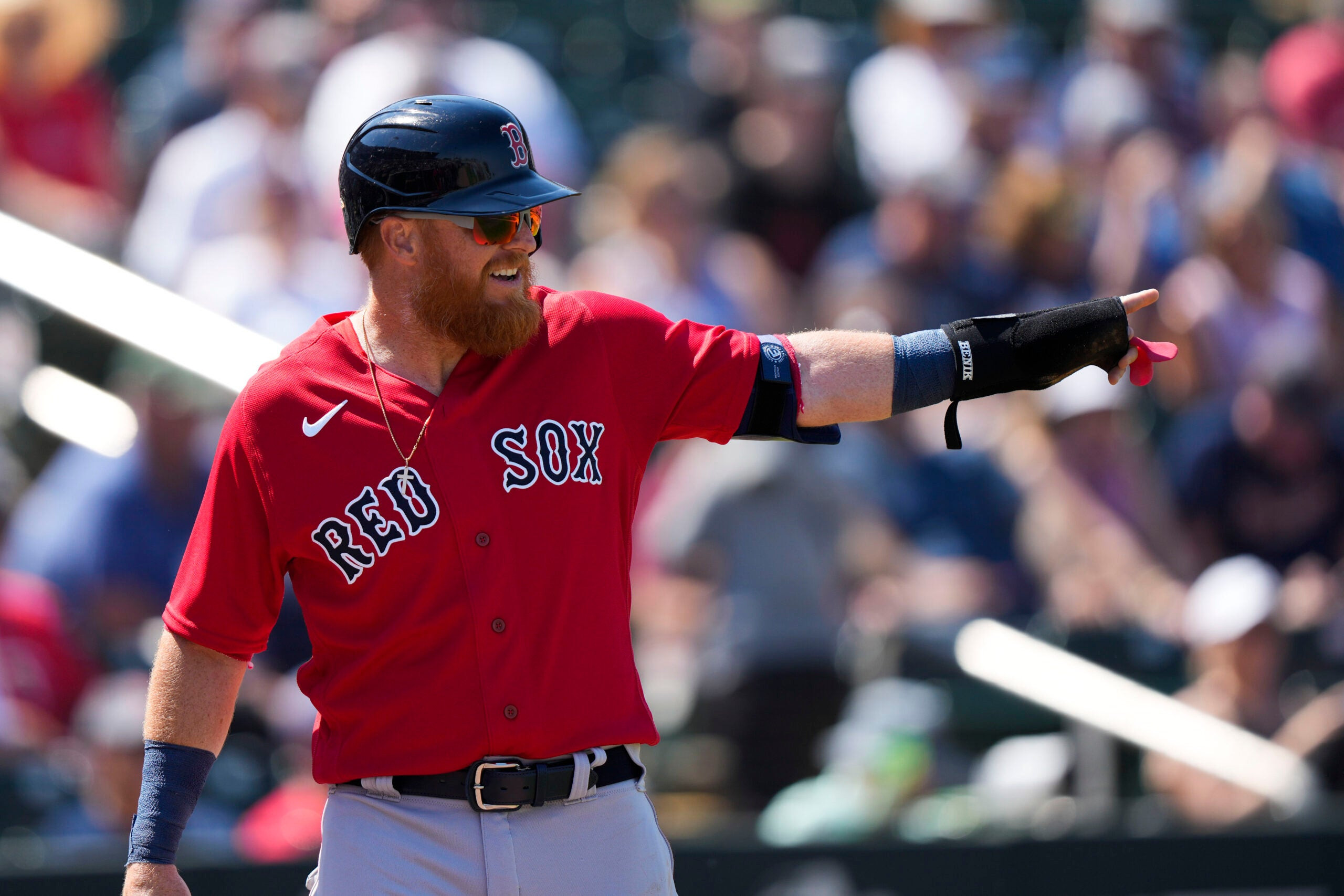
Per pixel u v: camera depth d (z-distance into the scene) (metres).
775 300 27.44
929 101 30.19
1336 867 18.84
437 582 9.20
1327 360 28.34
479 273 9.32
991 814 19.70
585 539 9.45
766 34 29.89
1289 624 22.72
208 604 9.53
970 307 26.78
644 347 9.82
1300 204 29.75
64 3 26.72
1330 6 34.94
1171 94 31.34
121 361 22.83
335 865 9.39
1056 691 20.39
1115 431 24.30
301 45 27.06
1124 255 28.69
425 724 9.19
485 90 27.25
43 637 19.64
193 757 9.65
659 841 9.70
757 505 21.09
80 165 27.05
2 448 22.20
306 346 9.62
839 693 20.69
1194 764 19.94
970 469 24.00
